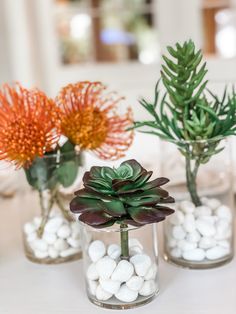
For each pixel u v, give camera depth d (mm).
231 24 1478
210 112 471
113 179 400
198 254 487
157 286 444
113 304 427
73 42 1630
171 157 503
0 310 439
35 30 1619
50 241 521
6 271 517
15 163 503
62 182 521
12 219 669
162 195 410
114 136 564
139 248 425
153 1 1529
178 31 1520
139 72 1584
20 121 481
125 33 1587
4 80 1645
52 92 1663
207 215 492
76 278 493
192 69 471
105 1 1576
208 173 500
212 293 444
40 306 441
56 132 492
